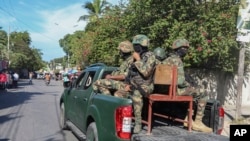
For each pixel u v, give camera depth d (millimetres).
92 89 6762
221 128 5816
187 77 6090
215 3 14406
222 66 15984
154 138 4934
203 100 5656
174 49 5910
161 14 14234
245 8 10836
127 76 5781
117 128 5098
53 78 86812
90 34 30750
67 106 9133
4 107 15938
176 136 5121
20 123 11328
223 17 13602
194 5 13953
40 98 21516
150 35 14031
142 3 14156
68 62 75438
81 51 31172
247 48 16125
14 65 77250
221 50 13672
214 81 17422
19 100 19734
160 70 5359
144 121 5504
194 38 13242
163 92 5719
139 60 5332
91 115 6254
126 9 16578
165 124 6090
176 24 13289
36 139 8844
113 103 5328
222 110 5852
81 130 7410
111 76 6340
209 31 13719
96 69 7230
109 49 19641
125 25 15773
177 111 6164
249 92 17578
